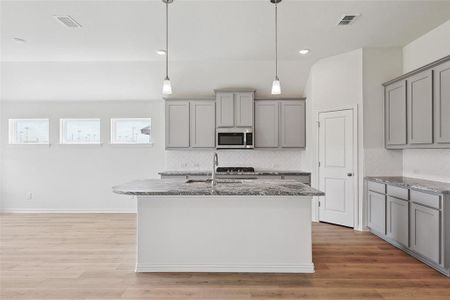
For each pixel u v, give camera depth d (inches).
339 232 177.2
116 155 238.4
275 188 117.6
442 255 114.8
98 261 131.6
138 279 113.6
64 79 219.6
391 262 130.0
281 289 105.3
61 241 160.7
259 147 221.6
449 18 140.8
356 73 183.8
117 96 232.5
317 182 203.9
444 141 129.0
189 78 219.1
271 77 217.2
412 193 133.5
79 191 237.9
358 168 182.5
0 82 220.7
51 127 236.8
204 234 120.6
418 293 102.3
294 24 146.3
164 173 213.0
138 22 144.7
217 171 218.8
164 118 235.8
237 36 161.8
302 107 220.1
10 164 237.0
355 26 149.3
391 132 171.3
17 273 119.0
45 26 149.7
